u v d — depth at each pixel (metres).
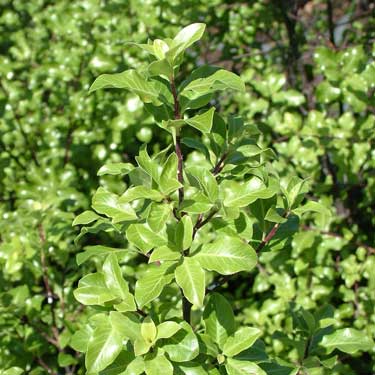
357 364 0.78
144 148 0.42
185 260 0.40
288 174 0.78
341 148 0.78
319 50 0.80
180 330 0.41
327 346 0.53
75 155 0.84
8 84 0.86
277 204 0.49
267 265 0.79
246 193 0.44
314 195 0.81
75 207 0.79
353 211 0.85
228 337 0.45
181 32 0.40
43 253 0.70
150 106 0.42
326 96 0.79
